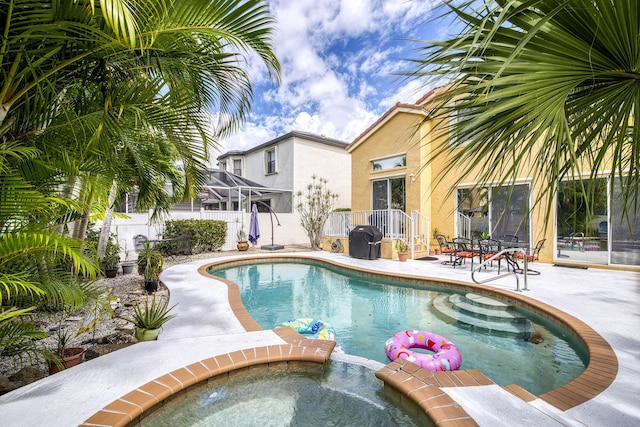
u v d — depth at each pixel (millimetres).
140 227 11930
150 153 5582
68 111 2865
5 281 2174
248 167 21297
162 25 2611
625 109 1648
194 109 3801
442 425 2314
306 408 2865
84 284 3662
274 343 3871
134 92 3150
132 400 2656
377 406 2895
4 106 2381
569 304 5305
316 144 18500
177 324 4586
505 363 3961
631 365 3250
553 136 1775
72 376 3043
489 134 1734
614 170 1945
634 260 8266
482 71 1638
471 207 11148
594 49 1361
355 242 11305
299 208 15391
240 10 2896
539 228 9672
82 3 2191
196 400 2963
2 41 2213
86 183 3303
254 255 12211
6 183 2174
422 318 5766
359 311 6324
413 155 12062
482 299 6176
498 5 1448
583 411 2502
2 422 2355
